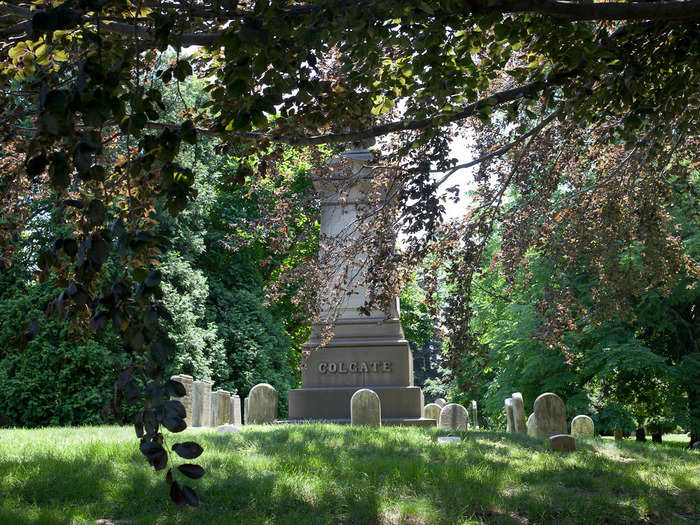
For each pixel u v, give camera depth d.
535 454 10.06
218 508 6.44
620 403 25.12
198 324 26.81
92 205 2.82
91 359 22.12
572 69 6.50
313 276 10.12
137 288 2.74
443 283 9.33
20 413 21.94
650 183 10.80
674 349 23.97
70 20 2.93
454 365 8.88
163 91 15.42
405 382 15.05
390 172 9.12
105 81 2.98
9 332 21.77
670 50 6.52
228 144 5.74
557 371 23.67
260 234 10.75
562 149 10.09
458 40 5.67
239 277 29.97
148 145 3.24
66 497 6.42
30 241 21.83
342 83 5.88
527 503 7.09
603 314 11.64
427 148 7.73
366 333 15.33
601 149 11.15
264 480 7.12
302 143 6.49
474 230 9.50
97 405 22.17
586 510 7.05
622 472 9.07
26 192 6.20
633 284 11.51
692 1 5.18
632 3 5.19
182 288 25.52
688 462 10.91
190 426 13.09
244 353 27.75
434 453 9.25
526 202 10.12
